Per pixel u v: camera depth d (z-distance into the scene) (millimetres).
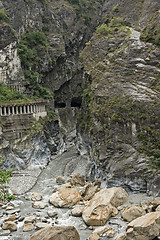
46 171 61844
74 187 48219
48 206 41031
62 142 81375
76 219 35500
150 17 66250
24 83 78875
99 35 72438
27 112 71250
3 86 72375
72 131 95000
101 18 109000
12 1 86125
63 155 75125
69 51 106062
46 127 76250
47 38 97438
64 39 102750
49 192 47750
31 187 50750
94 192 41969
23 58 80250
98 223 32906
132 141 45281
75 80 103000
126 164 43000
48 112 81688
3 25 74188
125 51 59438
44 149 70062
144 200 37406
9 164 58625
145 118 44656
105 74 58031
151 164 41312
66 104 101438
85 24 111938
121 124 46812
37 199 43812
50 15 103000
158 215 28328
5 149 58969
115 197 37281
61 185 49688
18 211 38625
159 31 57781
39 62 86688
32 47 86812
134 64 55469
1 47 73125
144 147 43625
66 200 40812
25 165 62281
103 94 53156
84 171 57938
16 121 66000
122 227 31406
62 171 60688
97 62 65812
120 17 78938
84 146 66875
